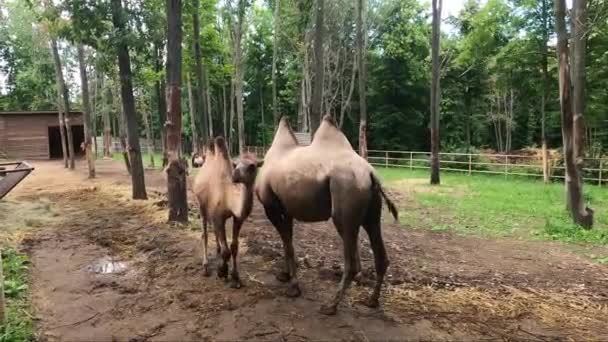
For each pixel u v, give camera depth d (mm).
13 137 26359
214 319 4297
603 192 13797
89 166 16172
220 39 25859
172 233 7504
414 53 30312
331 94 27500
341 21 23297
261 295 4863
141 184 11188
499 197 12672
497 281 5500
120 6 10117
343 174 4184
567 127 8625
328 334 3996
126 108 10930
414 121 30969
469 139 31219
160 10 11227
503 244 7461
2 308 4090
